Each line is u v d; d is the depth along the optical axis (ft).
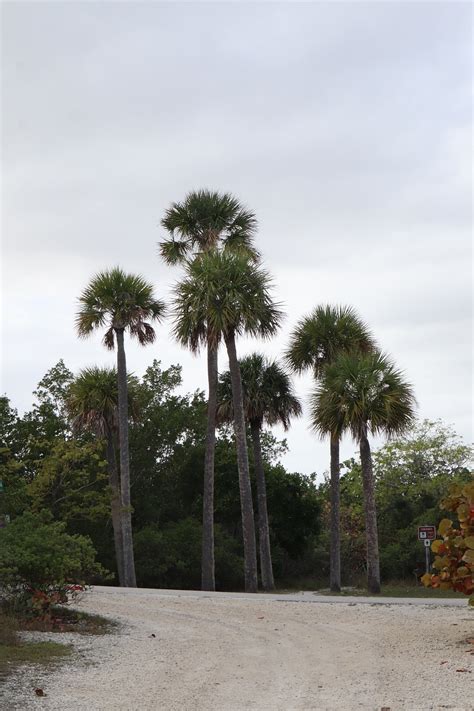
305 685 34.96
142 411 152.76
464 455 154.81
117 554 130.82
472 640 45.96
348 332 107.34
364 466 97.19
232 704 31.27
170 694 33.32
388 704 30.48
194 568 135.23
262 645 47.65
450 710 29.04
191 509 156.66
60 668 38.96
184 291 105.60
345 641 48.80
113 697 32.71
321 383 96.63
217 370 116.67
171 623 58.39
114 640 49.03
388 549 128.16
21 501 103.24
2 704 30.68
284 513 147.33
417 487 145.89
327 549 152.56
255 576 107.04
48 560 54.44
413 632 51.88
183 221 122.01
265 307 106.63
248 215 123.85
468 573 45.80
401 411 93.09
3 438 142.41
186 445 159.33
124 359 122.01
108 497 131.23
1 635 45.73
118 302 121.70
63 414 151.74
